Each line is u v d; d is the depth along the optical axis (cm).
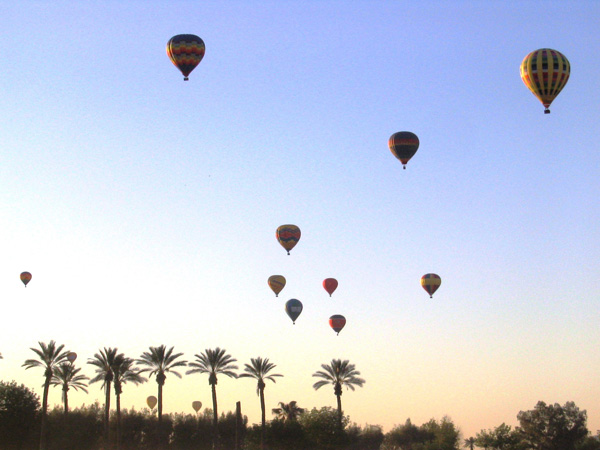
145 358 10194
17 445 10212
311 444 10706
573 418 13012
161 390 10188
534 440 12950
